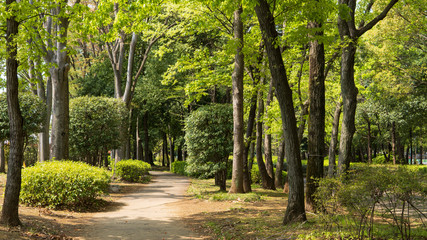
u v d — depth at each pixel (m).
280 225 7.04
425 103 24.38
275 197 12.72
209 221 8.27
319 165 8.07
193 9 13.55
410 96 21.98
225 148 13.93
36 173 9.18
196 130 14.09
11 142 6.48
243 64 12.89
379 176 4.66
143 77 27.70
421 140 36.25
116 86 22.02
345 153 9.77
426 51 19.25
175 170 30.33
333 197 5.28
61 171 9.59
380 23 17.41
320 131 8.17
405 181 4.54
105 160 24.58
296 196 6.89
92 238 6.41
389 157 34.28
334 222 5.52
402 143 36.25
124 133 20.30
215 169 13.86
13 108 6.46
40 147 17.67
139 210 10.17
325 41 7.66
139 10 8.50
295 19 8.98
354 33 9.66
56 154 12.57
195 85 14.26
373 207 4.86
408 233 5.27
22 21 7.43
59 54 12.67
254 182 19.72
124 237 6.56
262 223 7.49
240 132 12.92
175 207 10.74
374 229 5.51
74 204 9.80
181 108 29.08
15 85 6.52
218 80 14.43
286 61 14.00
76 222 7.91
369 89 20.25
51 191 9.22
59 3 8.32
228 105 14.80
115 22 8.63
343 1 9.52
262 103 16.16
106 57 28.88
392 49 18.50
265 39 6.89
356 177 5.12
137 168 19.42
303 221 6.74
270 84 16.05
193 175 24.52
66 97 12.91
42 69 8.30
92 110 17.70
